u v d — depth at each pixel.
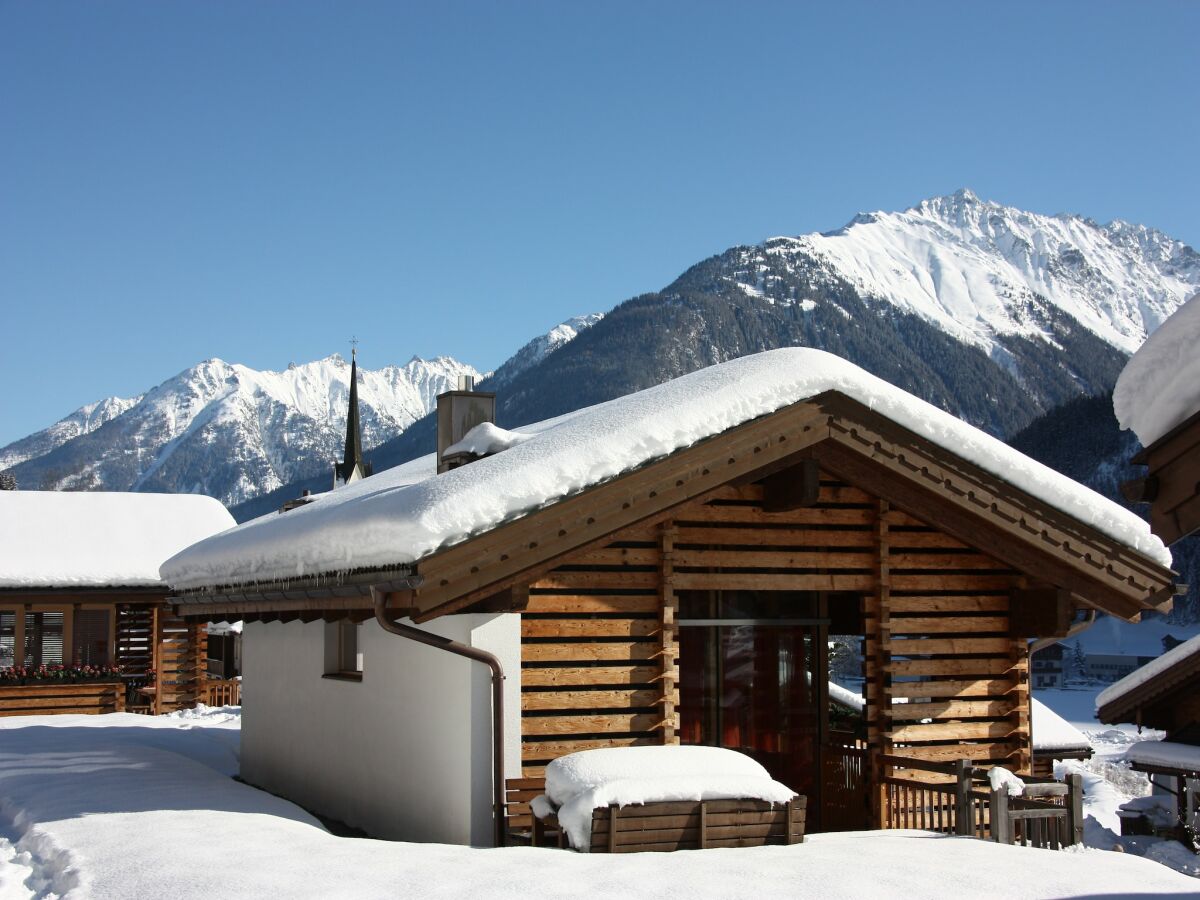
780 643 12.05
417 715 10.62
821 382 10.48
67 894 7.43
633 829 8.59
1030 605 11.88
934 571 11.91
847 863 8.13
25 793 11.89
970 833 9.87
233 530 15.75
